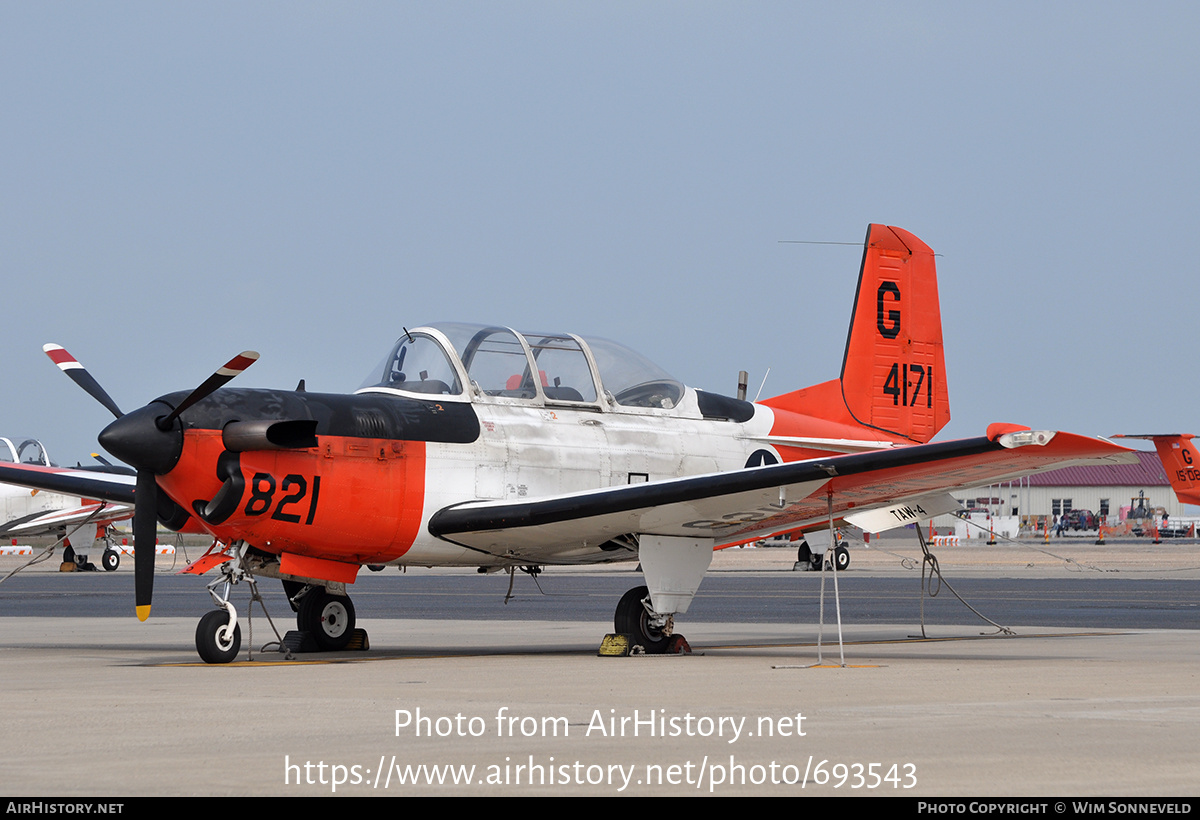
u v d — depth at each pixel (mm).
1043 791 16875
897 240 59250
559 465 43844
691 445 47844
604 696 27672
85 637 50125
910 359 59094
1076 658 38125
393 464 40219
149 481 38312
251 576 39812
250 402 38500
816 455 52375
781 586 97750
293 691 29047
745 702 26453
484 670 34594
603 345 47719
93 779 17828
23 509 120688
